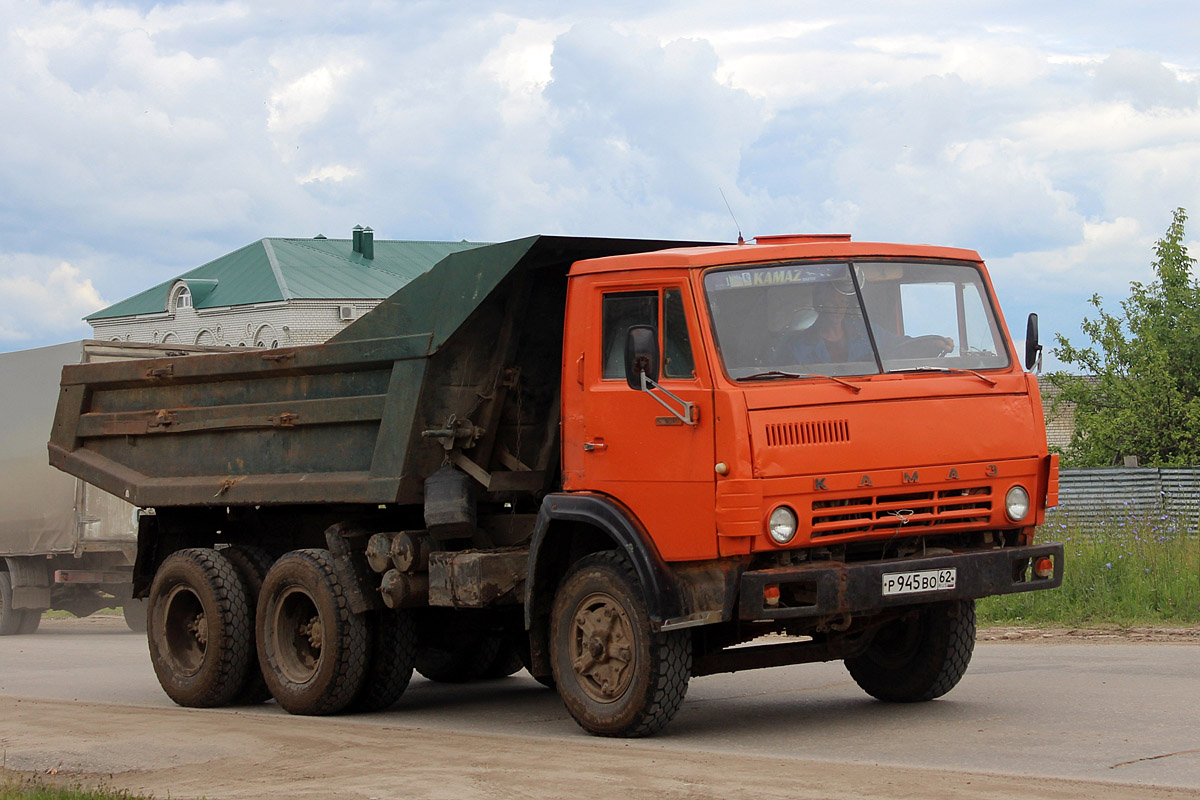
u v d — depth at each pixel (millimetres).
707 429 7484
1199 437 27969
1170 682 9258
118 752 7867
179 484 11336
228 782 6801
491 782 6418
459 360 9297
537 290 9250
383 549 9469
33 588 19172
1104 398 29609
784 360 7668
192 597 11055
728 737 7953
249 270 63281
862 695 9703
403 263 65188
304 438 10305
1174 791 5805
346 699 9820
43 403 18828
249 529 11570
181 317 64375
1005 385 8117
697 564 7645
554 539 8453
